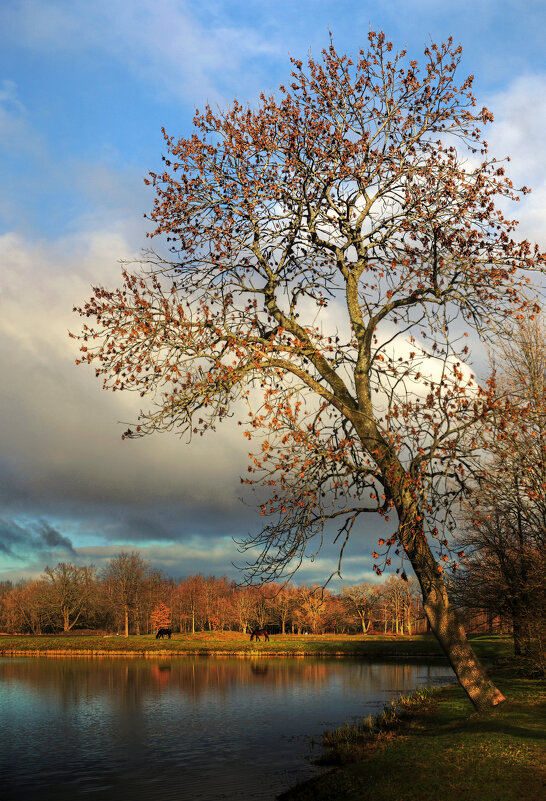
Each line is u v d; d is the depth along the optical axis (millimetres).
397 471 15914
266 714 36844
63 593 143750
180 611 160500
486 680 18891
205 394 16922
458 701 29281
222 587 158125
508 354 30125
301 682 51969
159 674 61250
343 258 18844
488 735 16984
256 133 18453
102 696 46219
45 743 30172
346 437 15969
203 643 97438
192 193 18688
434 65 18094
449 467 15648
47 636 130125
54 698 45500
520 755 14891
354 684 49688
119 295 17359
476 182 17484
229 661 76625
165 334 16953
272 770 22984
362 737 24781
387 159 18438
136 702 43062
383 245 18547
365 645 89688
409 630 117750
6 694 47844
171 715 37562
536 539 30547
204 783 21812
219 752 27000
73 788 22156
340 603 114562
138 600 140750
